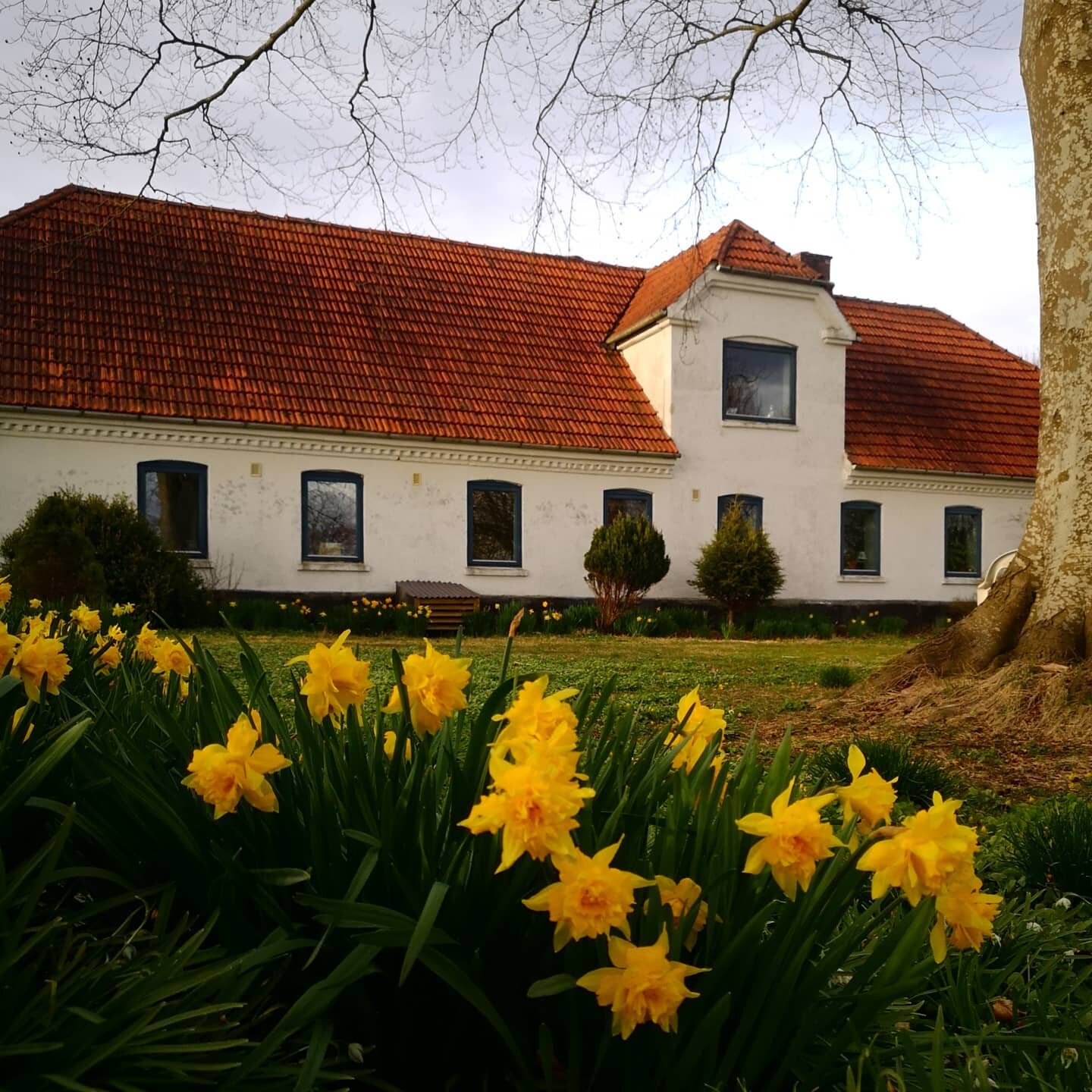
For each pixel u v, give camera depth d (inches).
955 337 1134.4
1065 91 331.6
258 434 738.8
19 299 731.4
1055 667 311.4
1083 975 102.2
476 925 71.9
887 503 952.9
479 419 813.9
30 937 74.5
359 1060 70.7
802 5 428.8
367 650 540.4
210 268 830.5
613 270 1037.2
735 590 830.5
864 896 114.7
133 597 635.5
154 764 82.3
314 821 74.2
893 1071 73.9
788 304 918.4
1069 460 333.7
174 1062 60.6
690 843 78.6
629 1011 60.2
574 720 67.4
